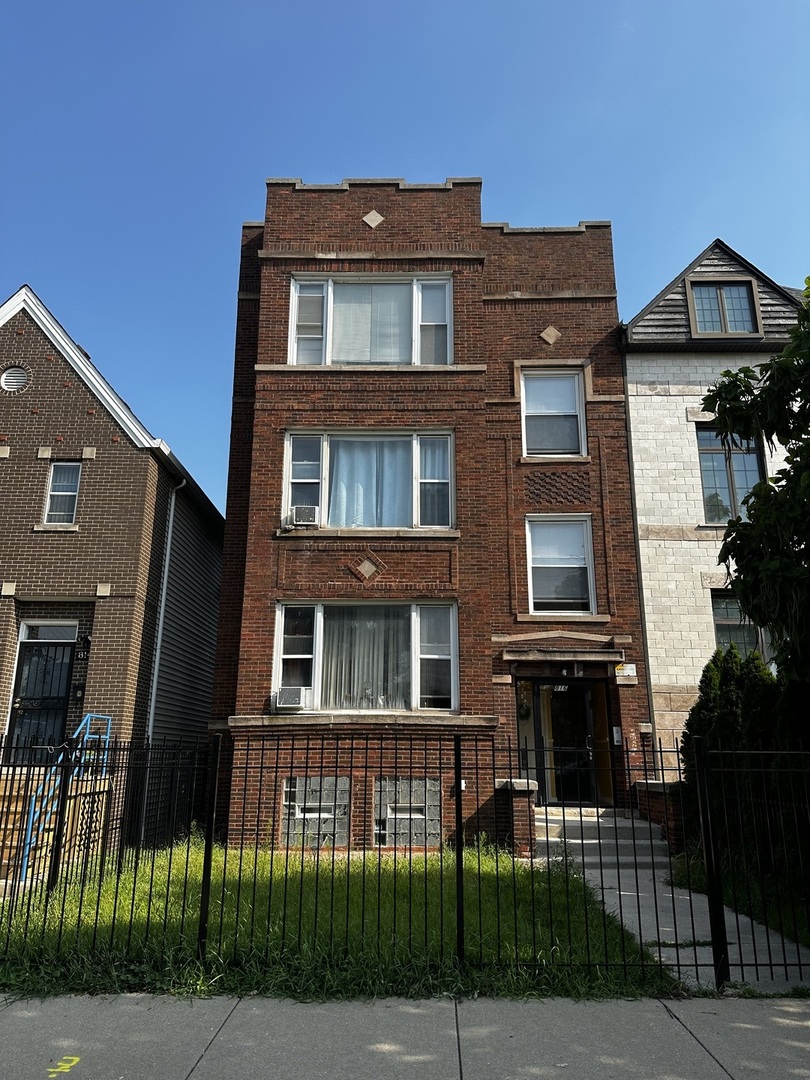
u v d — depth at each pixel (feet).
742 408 29.50
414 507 45.27
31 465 48.08
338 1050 16.29
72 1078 15.20
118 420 48.67
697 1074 15.38
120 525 47.01
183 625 55.57
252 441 46.57
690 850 34.40
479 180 49.83
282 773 40.57
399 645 43.55
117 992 19.29
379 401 46.34
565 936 22.52
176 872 30.17
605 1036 16.98
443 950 20.25
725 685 37.35
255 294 52.47
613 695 47.70
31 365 49.75
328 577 43.80
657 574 49.34
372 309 48.42
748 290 54.03
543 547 50.44
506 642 48.01
